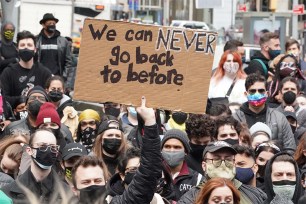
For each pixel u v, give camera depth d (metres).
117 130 11.59
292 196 10.42
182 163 11.50
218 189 9.26
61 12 40.06
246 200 10.52
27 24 39.28
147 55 9.60
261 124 12.80
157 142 9.24
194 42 9.63
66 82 18.91
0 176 10.43
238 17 47.34
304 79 16.78
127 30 9.59
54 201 8.06
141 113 9.45
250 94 13.79
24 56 15.87
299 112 14.91
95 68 9.56
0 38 20.62
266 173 10.44
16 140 10.94
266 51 17.75
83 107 17.03
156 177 9.23
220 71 15.73
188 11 55.16
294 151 13.08
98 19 9.55
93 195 9.25
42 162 9.68
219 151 10.30
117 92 9.57
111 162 11.66
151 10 54.94
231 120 11.96
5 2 21.08
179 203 10.21
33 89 13.54
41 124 11.67
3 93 14.91
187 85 9.62
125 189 9.55
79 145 11.01
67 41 18.89
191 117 11.99
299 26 47.72
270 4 37.69
